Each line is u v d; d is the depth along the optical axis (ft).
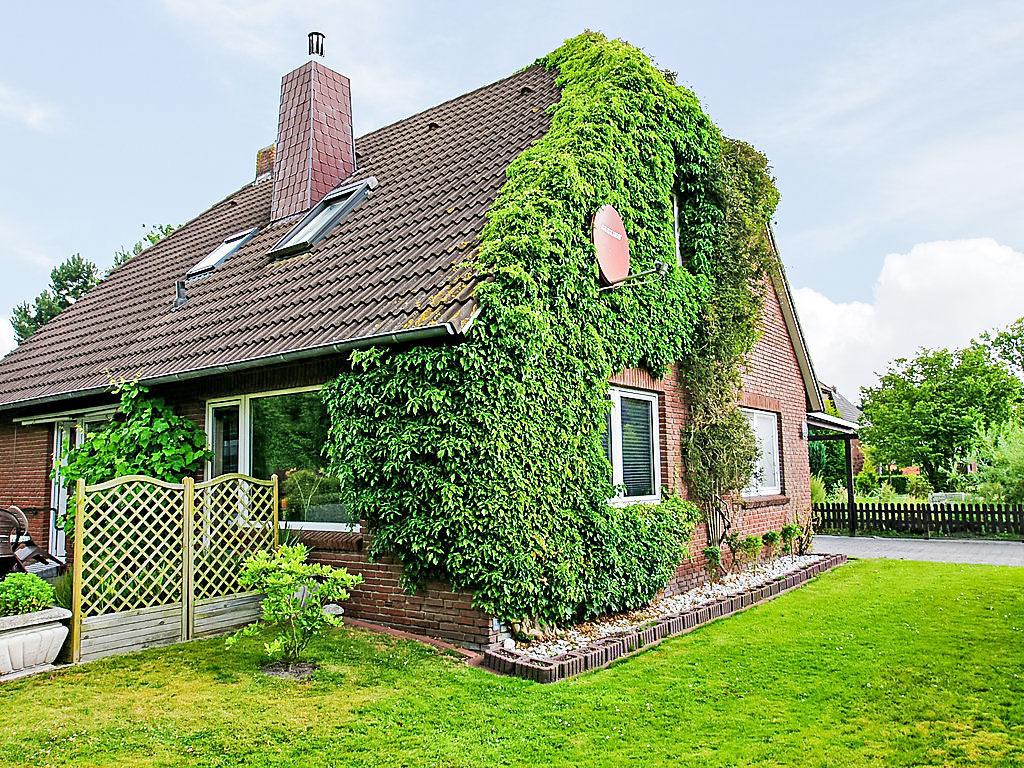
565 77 40.47
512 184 29.68
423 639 25.29
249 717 17.83
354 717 18.13
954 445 105.09
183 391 34.73
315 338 26.96
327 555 28.55
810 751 16.61
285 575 21.56
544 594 26.02
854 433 73.97
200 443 32.96
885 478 116.98
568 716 18.75
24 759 15.39
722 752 16.58
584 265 30.17
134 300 45.50
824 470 102.58
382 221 36.27
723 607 32.01
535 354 25.93
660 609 31.83
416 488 25.18
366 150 50.34
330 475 28.73
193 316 36.27
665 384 37.09
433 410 24.71
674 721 18.52
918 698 20.12
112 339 39.81
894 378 111.24
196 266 44.96
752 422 48.55
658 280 36.17
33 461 43.09
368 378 25.80
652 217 36.29
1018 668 22.81
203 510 26.27
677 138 38.63
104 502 23.71
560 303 28.25
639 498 34.73
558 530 27.02
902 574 43.91
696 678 22.18
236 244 44.83
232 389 32.09
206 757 15.69
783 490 51.37
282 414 30.68
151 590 24.71
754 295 43.73
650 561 32.07
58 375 38.83
